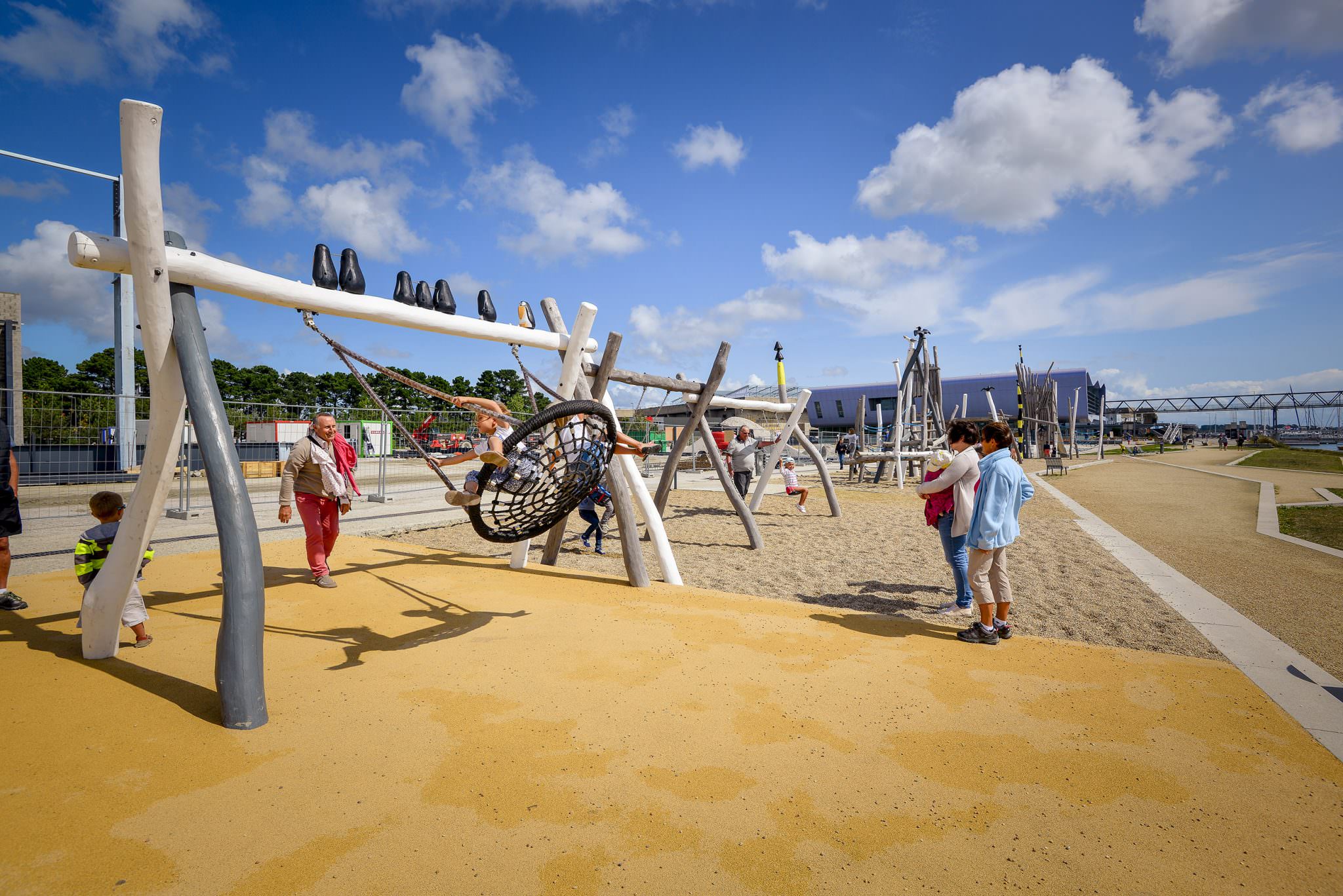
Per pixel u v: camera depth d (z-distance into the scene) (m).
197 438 3.61
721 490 19.53
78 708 3.41
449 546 9.40
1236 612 6.03
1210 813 2.62
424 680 3.88
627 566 6.57
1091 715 3.52
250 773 2.80
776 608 5.70
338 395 69.25
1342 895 2.14
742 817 2.52
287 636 4.73
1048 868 2.26
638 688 3.77
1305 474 27.77
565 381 6.82
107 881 2.09
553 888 2.10
